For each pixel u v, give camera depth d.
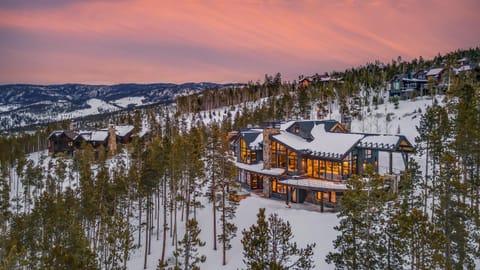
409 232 18.98
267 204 42.97
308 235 33.28
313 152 45.16
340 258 21.27
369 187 21.44
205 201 49.66
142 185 37.88
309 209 40.88
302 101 98.06
